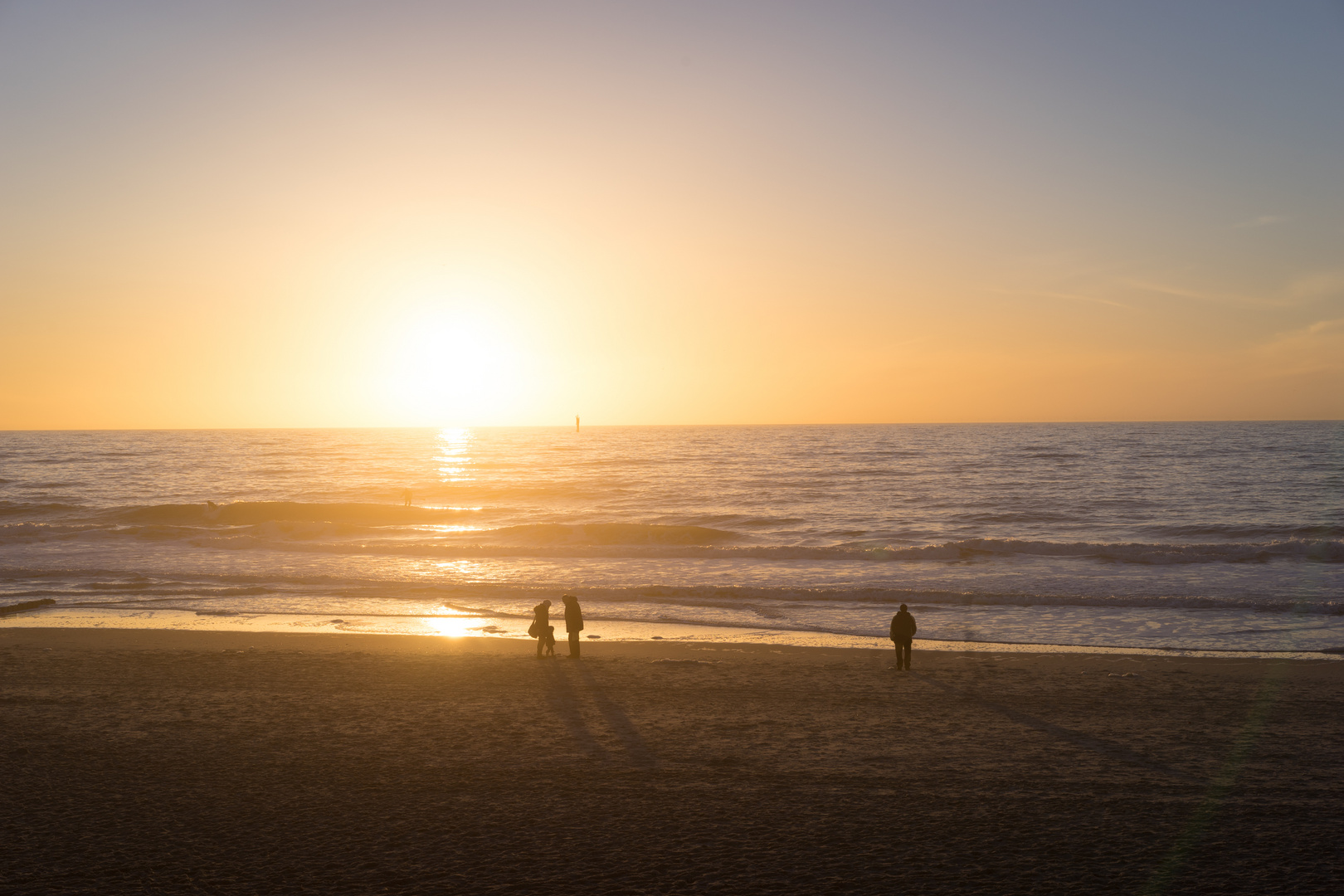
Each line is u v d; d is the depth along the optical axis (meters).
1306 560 29.17
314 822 8.34
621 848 7.75
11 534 37.81
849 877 7.15
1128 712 12.51
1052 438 194.50
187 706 12.64
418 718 12.09
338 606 22.88
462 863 7.43
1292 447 132.38
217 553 33.53
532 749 10.66
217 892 6.88
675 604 23.11
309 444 199.25
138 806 8.74
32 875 7.14
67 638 18.36
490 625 20.59
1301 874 7.16
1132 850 7.70
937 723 11.93
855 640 18.69
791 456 124.94
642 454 138.12
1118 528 43.12
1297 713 12.40
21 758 10.23
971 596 23.11
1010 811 8.64
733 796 9.09
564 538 39.16
